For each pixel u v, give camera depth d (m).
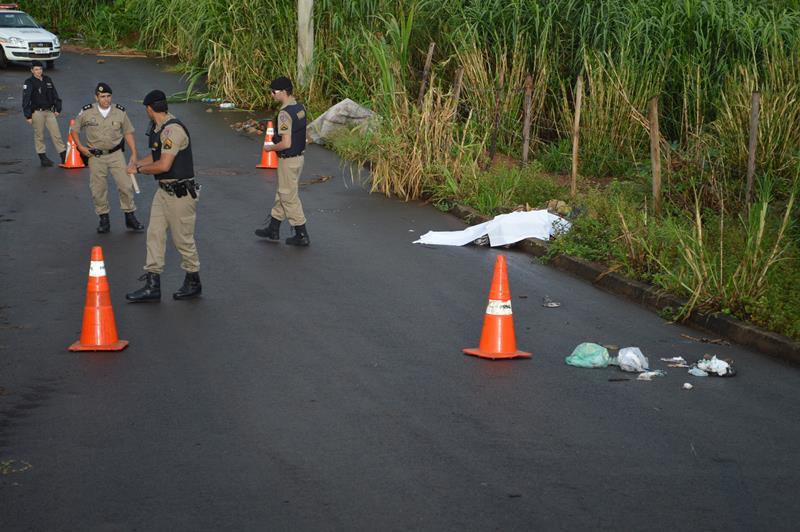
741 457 6.62
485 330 8.77
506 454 6.54
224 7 26.72
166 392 7.61
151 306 10.04
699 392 7.94
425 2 21.98
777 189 13.83
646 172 15.52
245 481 6.03
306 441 6.68
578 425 7.12
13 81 28.70
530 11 20.47
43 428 6.86
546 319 10.04
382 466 6.29
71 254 12.12
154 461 6.31
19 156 19.17
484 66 20.39
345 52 24.56
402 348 8.88
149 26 34.59
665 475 6.29
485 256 12.78
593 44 20.05
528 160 18.64
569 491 6.00
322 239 13.34
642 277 11.09
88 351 8.58
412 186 16.44
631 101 18.50
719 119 15.66
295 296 10.52
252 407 7.31
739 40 19.08
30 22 33.06
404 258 12.45
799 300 9.59
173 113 24.61
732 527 5.60
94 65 32.25
